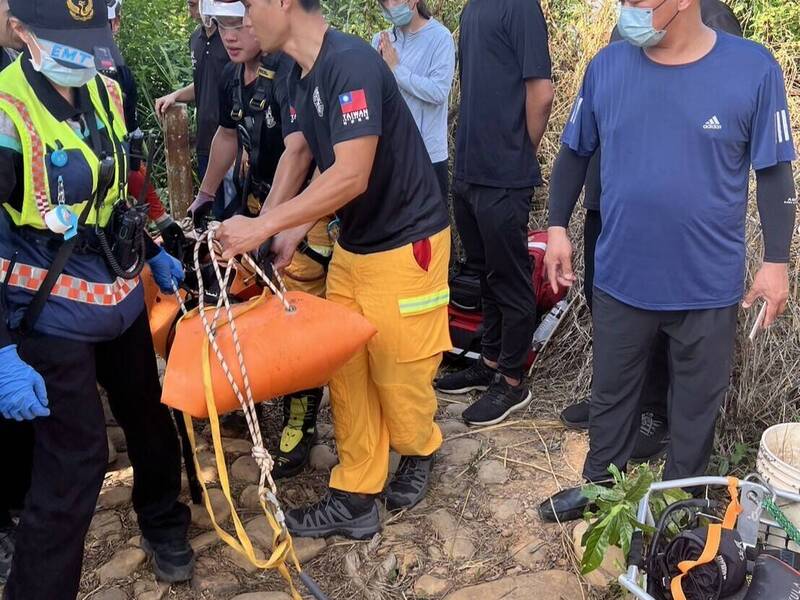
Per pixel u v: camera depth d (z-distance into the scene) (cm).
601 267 278
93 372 229
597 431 293
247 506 312
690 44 245
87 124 219
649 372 331
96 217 222
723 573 198
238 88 329
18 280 216
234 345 233
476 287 410
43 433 224
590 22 489
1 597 259
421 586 274
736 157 250
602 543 236
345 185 245
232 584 274
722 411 336
